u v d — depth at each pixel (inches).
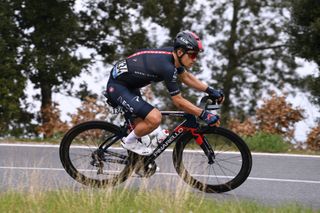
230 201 472.1
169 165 657.6
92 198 443.8
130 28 1797.5
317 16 1449.3
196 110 490.0
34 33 1646.2
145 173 513.7
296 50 1505.9
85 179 524.7
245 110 2096.5
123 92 498.0
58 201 450.6
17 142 875.4
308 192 568.7
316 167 700.0
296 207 463.8
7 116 1578.5
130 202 453.1
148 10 1749.5
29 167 645.3
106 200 441.7
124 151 557.9
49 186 504.4
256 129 1068.5
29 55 1588.3
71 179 581.9
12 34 1640.0
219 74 2090.3
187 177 514.6
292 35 1509.6
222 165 620.7
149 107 494.6
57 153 752.3
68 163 529.3
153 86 1927.9
